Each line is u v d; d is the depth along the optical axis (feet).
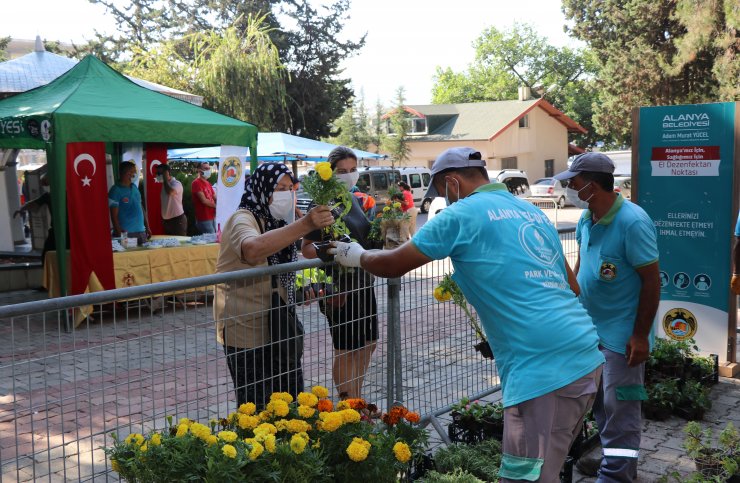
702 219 19.80
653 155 20.38
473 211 9.20
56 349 12.42
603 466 12.33
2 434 13.05
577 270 13.79
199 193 44.98
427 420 14.37
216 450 8.63
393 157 148.25
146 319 10.85
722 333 19.85
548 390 8.56
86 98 29.96
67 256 28.94
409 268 9.39
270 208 11.60
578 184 12.12
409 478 11.82
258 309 11.34
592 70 221.87
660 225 20.48
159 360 11.26
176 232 42.50
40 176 41.45
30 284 34.53
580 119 203.51
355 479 9.87
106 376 11.12
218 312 11.38
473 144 146.00
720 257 19.66
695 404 16.51
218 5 139.85
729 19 82.43
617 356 12.06
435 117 153.69
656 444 15.26
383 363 14.03
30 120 27.63
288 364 11.61
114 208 32.68
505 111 150.20
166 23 144.66
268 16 126.52
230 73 97.35
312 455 9.32
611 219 12.03
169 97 33.88
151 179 42.29
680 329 20.43
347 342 13.35
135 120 28.99
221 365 13.41
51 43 136.87
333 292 12.41
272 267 11.12
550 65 228.84
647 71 102.89
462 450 12.59
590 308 12.45
